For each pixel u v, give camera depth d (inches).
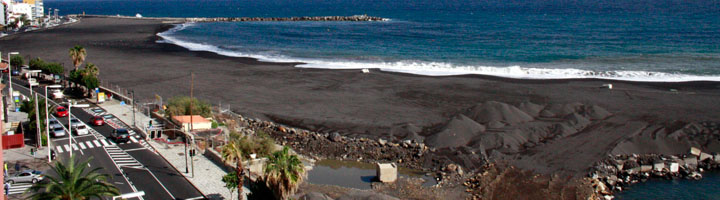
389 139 2396.7
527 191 1812.3
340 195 1752.0
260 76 4028.1
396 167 1916.8
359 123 2657.5
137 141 2320.4
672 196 1808.6
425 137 2396.7
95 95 3260.3
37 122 2174.0
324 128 2596.0
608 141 2293.3
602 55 5039.4
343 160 2153.1
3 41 6737.2
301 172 1400.1
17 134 2154.3
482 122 2600.9
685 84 3617.1
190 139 2294.5
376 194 1702.8
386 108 2970.0
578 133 2411.4
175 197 1689.2
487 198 1749.5
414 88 3511.3
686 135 2386.8
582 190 1814.7
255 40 6968.5
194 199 1675.7
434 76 3961.6
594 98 3161.9
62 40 6870.1
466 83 3671.3
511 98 3196.4
